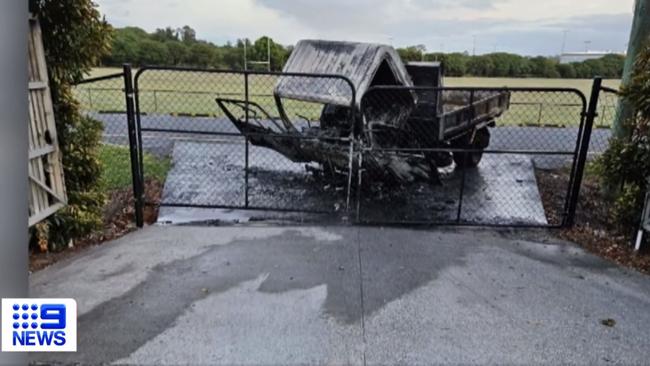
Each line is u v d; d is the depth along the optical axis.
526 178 6.30
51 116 3.34
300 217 4.75
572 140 8.78
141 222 4.38
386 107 5.54
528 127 10.03
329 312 2.89
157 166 6.41
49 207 3.39
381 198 5.51
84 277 3.27
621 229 4.19
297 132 5.67
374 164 5.30
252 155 7.18
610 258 3.81
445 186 6.02
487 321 2.81
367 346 2.53
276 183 5.91
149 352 2.44
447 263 3.65
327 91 5.18
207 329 2.67
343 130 5.56
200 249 3.84
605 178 4.13
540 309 2.96
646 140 3.72
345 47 5.39
